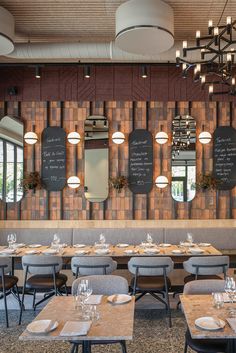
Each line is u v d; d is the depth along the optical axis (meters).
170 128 5.71
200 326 1.97
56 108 5.74
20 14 4.09
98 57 4.69
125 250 4.40
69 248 4.59
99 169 5.70
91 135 5.73
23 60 5.47
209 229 5.46
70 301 2.48
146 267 3.72
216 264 3.73
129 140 5.70
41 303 4.50
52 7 3.94
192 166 5.67
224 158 5.66
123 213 5.67
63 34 4.65
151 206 5.68
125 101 5.71
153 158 5.69
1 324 3.86
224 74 3.49
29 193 5.70
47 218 5.67
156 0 3.70
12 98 5.73
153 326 3.76
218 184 5.64
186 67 3.60
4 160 5.73
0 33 3.78
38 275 4.21
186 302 2.42
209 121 5.70
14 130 5.73
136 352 3.17
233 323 2.00
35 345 3.35
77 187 5.68
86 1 3.81
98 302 2.42
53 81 5.73
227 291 2.40
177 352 3.16
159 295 4.73
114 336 1.86
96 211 5.68
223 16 4.18
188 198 5.65
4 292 3.84
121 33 3.75
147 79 5.72
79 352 3.17
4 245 5.46
